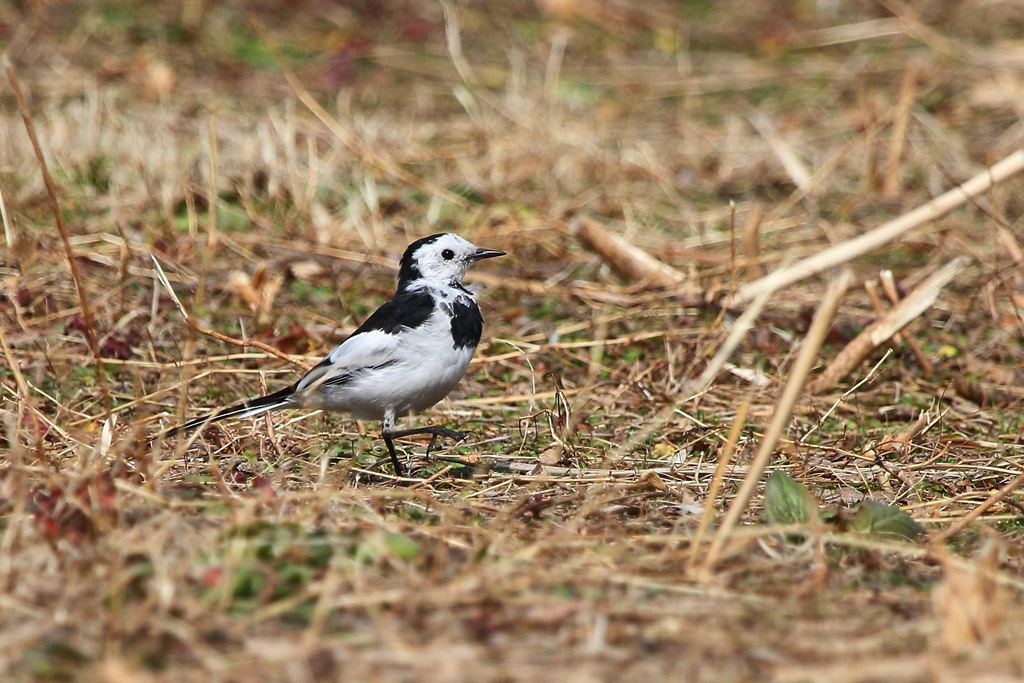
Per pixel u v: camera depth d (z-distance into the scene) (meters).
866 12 25.98
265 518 7.70
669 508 8.73
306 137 18.33
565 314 14.16
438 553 7.18
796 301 14.53
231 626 6.38
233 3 24.12
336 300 14.20
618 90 22.14
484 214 16.86
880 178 18.23
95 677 5.84
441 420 11.30
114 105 18.73
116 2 23.44
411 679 5.98
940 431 10.91
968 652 6.23
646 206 17.59
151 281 13.91
